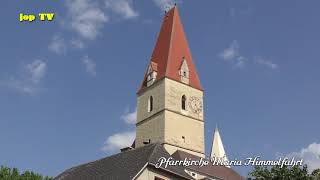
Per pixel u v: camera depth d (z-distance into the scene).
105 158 54.78
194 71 98.19
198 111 94.94
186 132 91.94
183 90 94.50
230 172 90.00
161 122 90.81
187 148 90.81
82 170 55.66
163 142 88.94
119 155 53.19
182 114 92.62
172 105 92.06
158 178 47.78
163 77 93.31
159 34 101.19
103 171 51.47
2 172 46.91
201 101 96.31
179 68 95.81
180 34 99.81
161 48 98.56
